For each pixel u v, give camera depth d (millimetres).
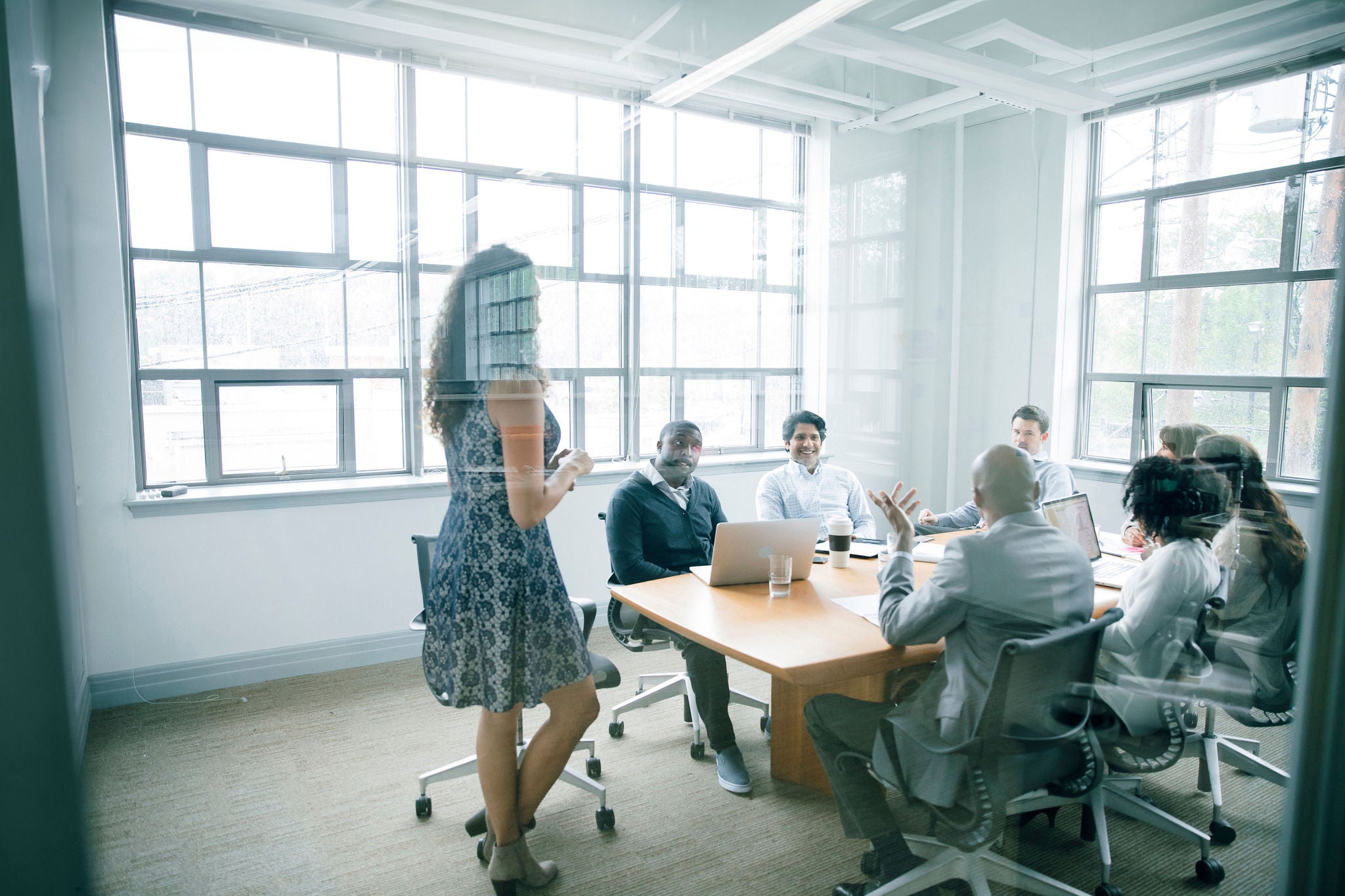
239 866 1245
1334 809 1228
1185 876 1342
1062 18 1493
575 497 2061
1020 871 1285
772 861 1335
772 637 1278
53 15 1032
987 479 1258
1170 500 1436
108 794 1322
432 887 1254
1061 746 1284
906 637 1190
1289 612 1396
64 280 1087
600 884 1259
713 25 1428
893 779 1311
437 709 1720
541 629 1239
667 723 1828
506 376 1275
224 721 1529
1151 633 1413
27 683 892
